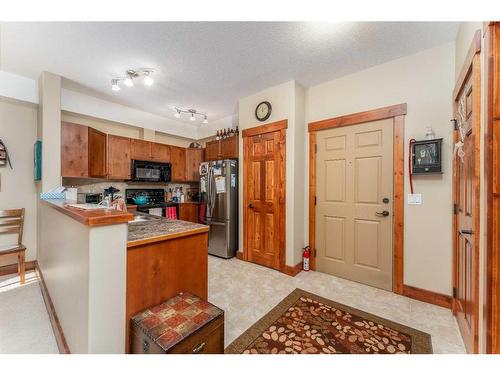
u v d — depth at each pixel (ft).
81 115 11.43
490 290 3.63
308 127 10.01
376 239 8.25
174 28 6.40
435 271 7.07
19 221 9.09
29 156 9.82
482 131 4.13
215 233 12.00
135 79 9.60
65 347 4.72
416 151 7.23
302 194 9.97
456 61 6.59
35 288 8.14
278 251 9.86
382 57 7.73
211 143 13.47
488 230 3.66
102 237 3.65
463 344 5.21
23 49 7.45
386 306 6.91
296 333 5.63
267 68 8.54
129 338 4.04
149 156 13.74
